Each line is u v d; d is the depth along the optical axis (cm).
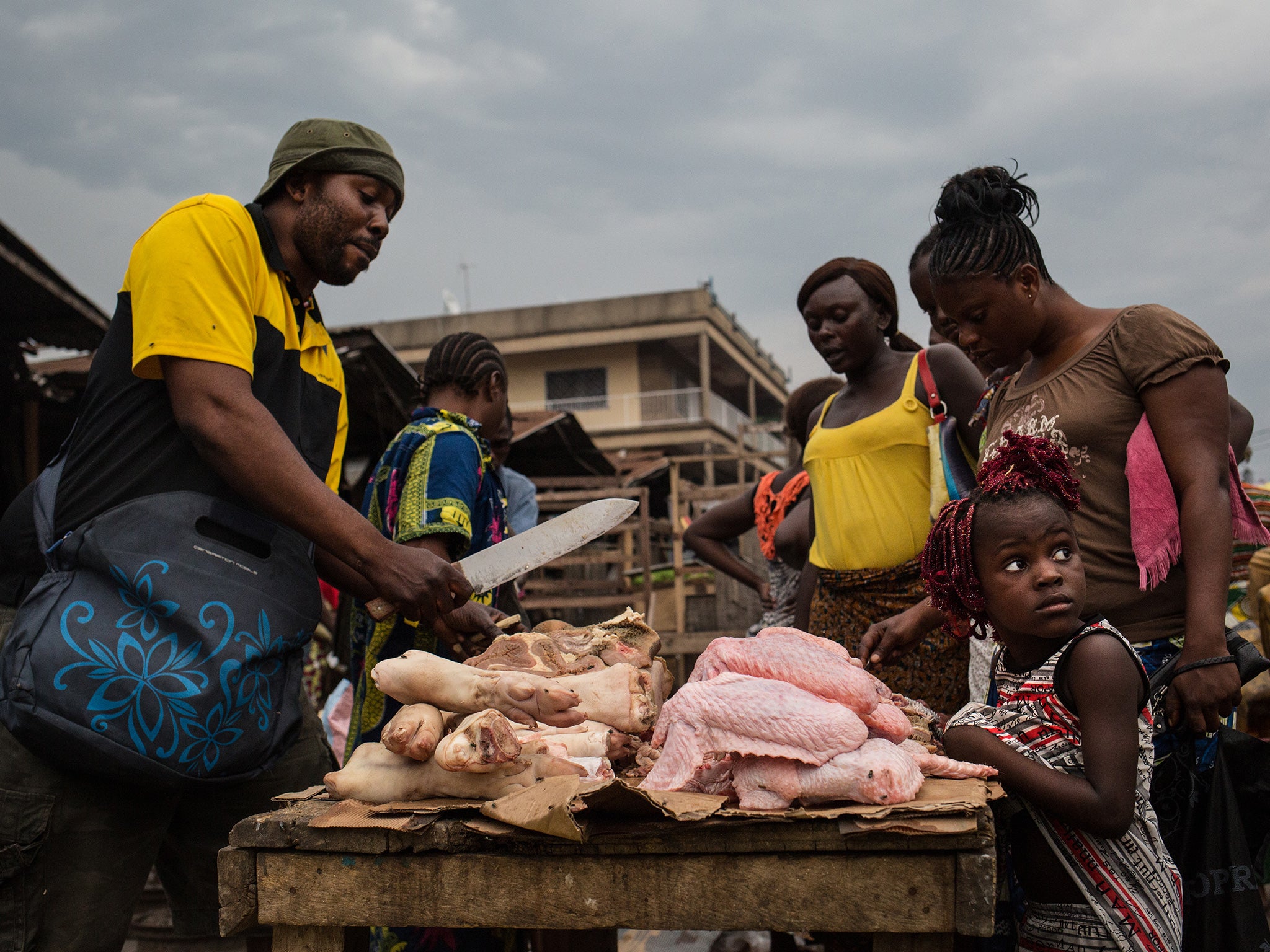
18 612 201
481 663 198
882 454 306
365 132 238
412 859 151
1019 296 218
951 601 197
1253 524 210
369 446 968
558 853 148
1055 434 215
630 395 2839
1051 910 179
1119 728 167
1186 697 189
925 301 348
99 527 199
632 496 1201
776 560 433
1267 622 378
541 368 2923
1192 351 201
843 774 145
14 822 190
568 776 158
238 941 322
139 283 205
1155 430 204
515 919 148
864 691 164
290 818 156
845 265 328
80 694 188
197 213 211
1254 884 195
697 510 1578
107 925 200
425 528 251
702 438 2703
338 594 588
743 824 142
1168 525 202
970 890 136
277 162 234
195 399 199
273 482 199
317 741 248
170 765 192
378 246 242
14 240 693
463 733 156
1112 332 212
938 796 149
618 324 2795
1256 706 328
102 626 193
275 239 232
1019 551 177
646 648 222
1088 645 172
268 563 214
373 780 164
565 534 236
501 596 340
